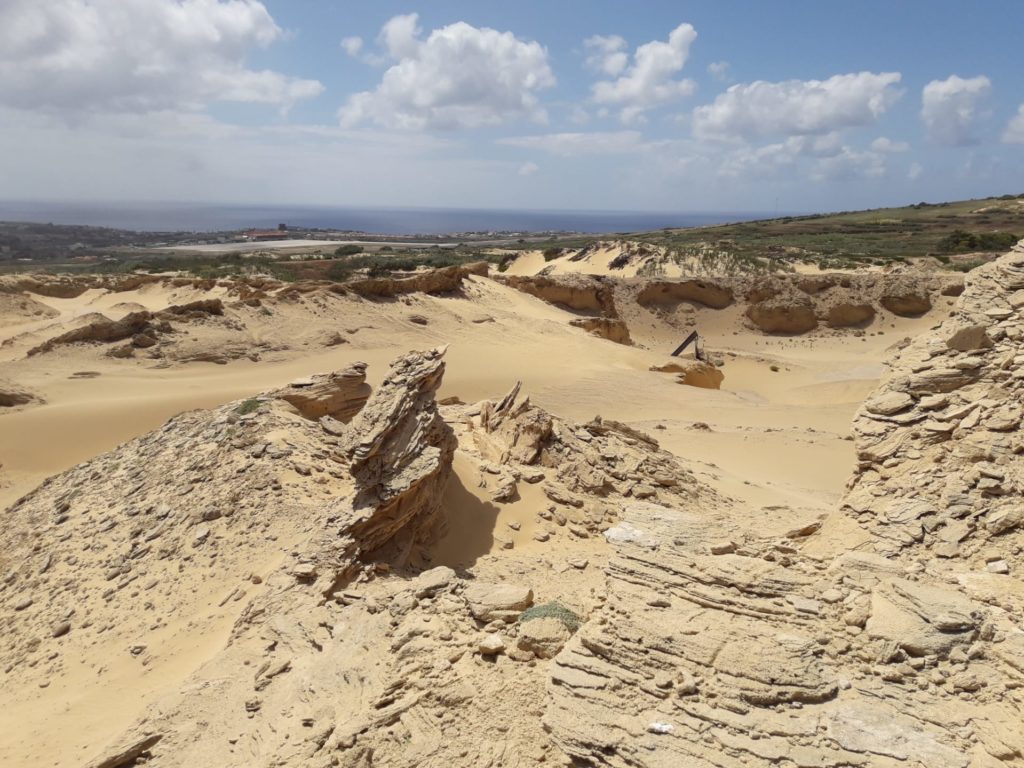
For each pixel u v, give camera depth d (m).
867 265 116.19
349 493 22.89
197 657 16.41
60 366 53.88
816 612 11.00
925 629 10.45
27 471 40.03
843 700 9.55
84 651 18.36
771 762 8.82
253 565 20.05
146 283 83.62
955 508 13.85
